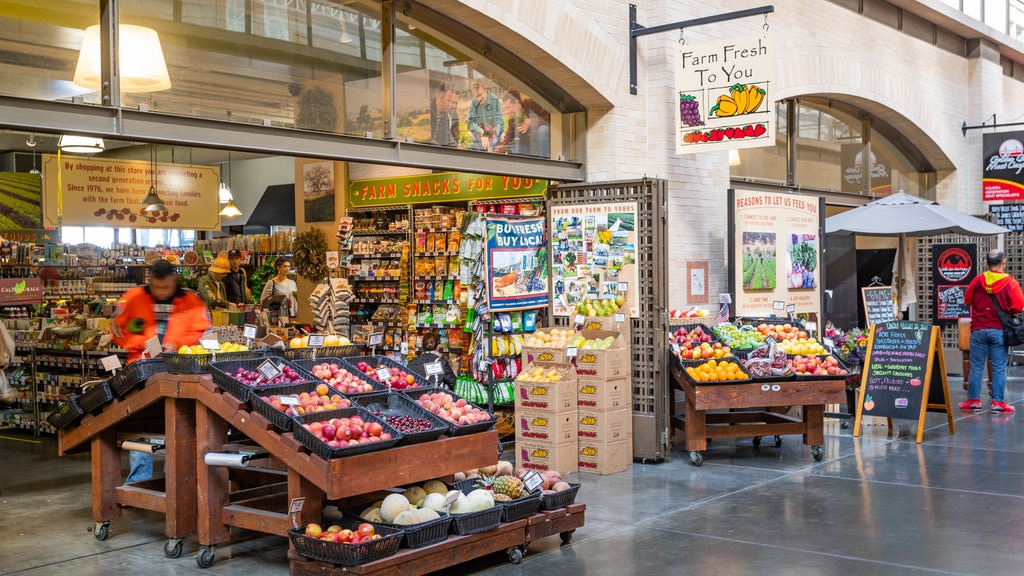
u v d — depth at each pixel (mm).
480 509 5734
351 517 5812
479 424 6293
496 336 9773
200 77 6922
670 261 10406
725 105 9398
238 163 22344
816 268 11383
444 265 11422
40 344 11422
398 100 8289
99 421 6559
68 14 6223
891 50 15125
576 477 8414
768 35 9109
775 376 8781
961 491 7590
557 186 9664
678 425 9469
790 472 8508
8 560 6133
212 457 5887
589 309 9219
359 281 13539
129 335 7457
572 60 9367
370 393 6246
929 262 16219
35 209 18609
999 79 18531
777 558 5863
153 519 7258
